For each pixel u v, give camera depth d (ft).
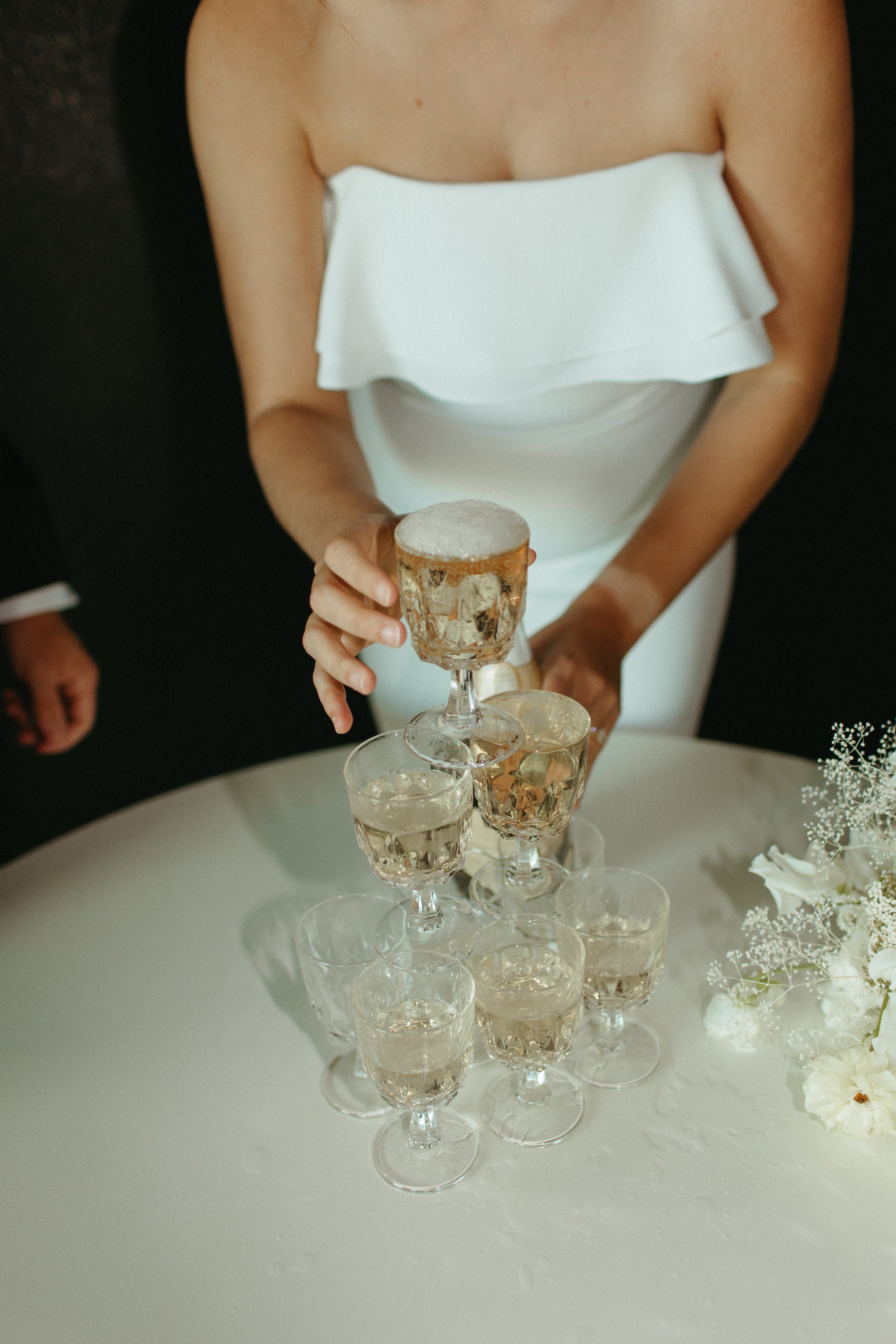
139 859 3.98
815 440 6.94
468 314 4.45
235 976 3.50
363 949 3.19
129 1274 2.76
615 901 3.06
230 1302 2.70
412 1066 2.65
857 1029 3.01
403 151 4.33
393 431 4.91
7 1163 3.02
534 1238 2.77
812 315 4.45
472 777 2.87
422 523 2.69
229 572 7.20
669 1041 3.20
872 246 6.39
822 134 4.16
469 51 4.12
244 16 4.18
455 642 2.77
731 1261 2.70
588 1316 2.62
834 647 7.48
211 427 6.77
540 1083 3.06
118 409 6.61
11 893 3.88
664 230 4.25
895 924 2.90
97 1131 3.08
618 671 3.94
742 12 3.96
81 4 5.57
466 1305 2.65
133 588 7.12
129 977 3.52
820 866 3.17
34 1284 2.75
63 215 6.04
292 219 4.47
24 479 5.54
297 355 4.62
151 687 7.42
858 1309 2.60
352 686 2.94
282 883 3.82
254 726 7.69
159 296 6.35
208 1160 2.99
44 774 7.32
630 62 4.09
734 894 3.61
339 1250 2.77
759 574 7.34
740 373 4.58
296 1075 3.19
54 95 5.76
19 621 5.62
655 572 4.23
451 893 3.45
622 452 4.81
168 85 5.84
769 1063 3.13
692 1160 2.90
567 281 4.36
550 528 4.91
